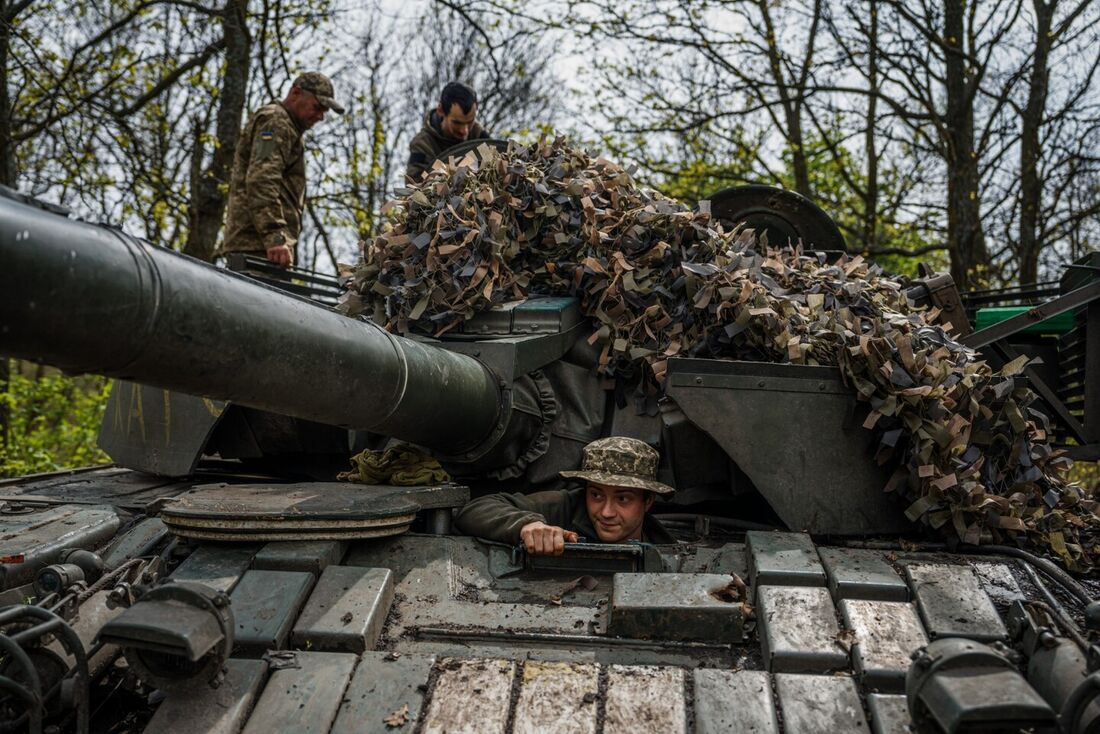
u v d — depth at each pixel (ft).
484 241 16.29
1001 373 15.26
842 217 71.97
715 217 22.40
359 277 17.16
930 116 52.03
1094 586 13.08
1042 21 52.75
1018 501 14.37
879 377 14.37
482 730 9.70
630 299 16.43
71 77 41.42
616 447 14.02
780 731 9.76
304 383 10.44
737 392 14.43
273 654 10.70
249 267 19.67
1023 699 8.49
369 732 9.71
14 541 12.51
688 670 10.53
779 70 58.34
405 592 12.29
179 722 9.64
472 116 26.21
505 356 15.15
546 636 11.43
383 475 14.49
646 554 13.12
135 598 10.69
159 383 9.21
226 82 46.11
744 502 15.99
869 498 14.53
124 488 17.16
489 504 13.80
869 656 10.53
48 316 7.73
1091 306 18.29
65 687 10.05
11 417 50.29
